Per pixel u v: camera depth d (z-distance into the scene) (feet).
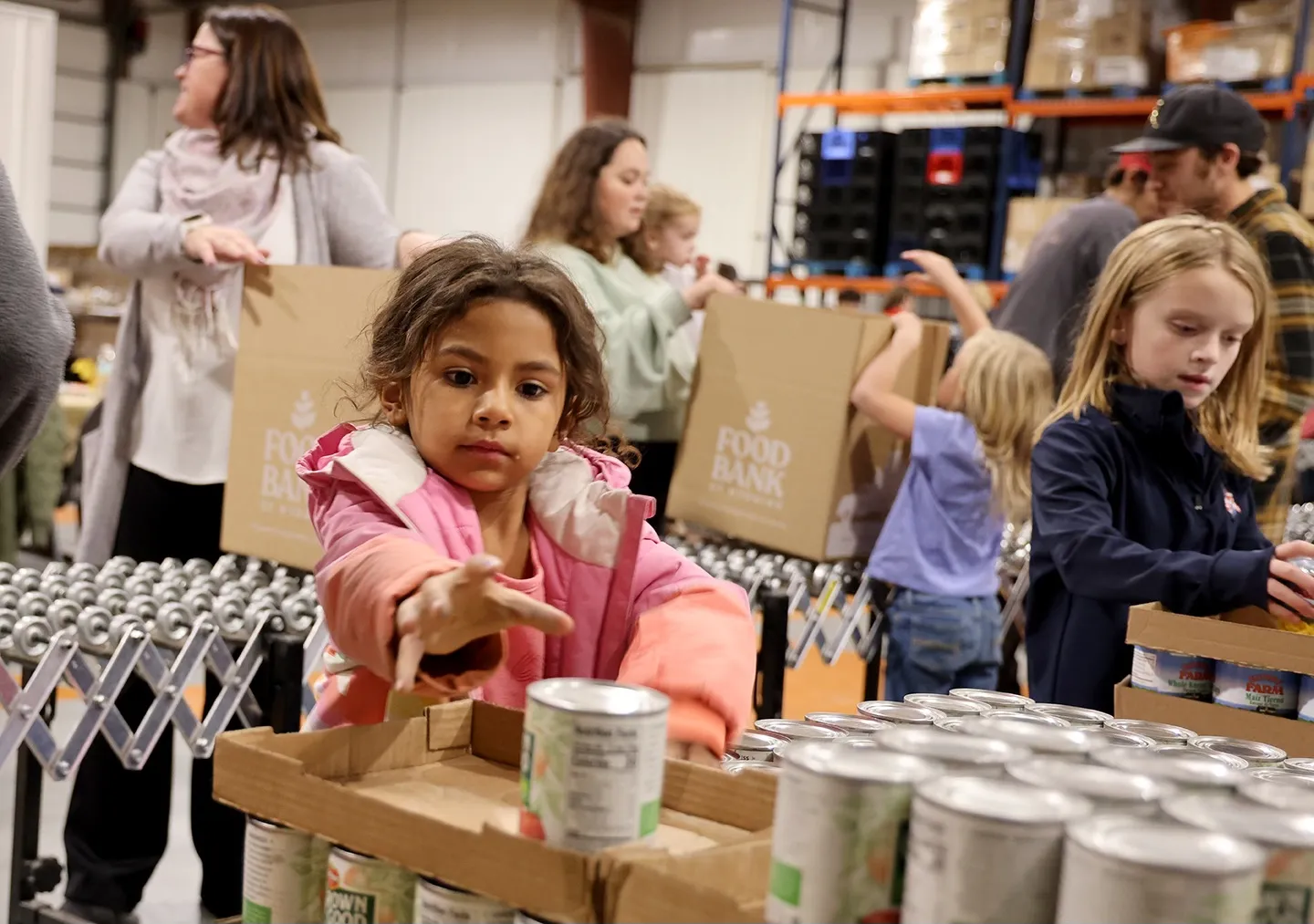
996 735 3.41
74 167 46.29
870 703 4.25
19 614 6.89
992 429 9.96
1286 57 18.28
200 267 8.34
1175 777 3.11
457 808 3.24
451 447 3.98
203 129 8.94
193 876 10.29
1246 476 7.07
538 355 4.01
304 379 7.95
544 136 37.14
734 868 2.86
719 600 4.10
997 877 2.47
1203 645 4.94
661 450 10.69
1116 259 6.59
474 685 3.30
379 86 41.14
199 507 8.79
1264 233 10.21
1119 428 6.49
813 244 23.24
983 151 21.35
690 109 33.47
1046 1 21.01
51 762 6.53
